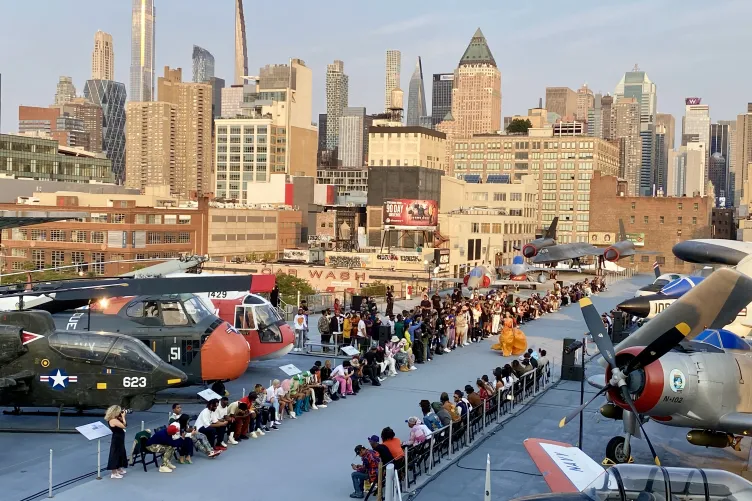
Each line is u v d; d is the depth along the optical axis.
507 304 56.25
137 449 23.81
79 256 147.25
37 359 26.14
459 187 186.00
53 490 21.62
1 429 26.73
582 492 15.55
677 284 43.28
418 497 22.28
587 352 46.53
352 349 38.50
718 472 15.07
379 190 172.62
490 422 30.45
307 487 22.56
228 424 26.22
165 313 30.47
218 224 166.75
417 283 106.19
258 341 35.78
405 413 30.84
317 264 134.25
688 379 22.53
